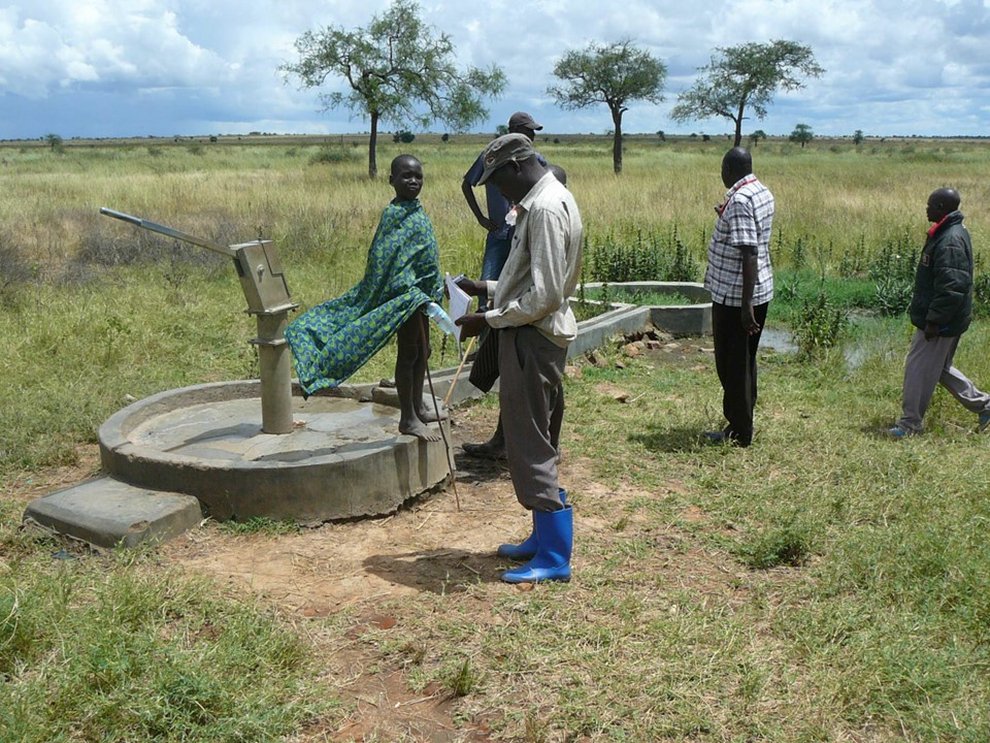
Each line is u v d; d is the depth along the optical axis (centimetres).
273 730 279
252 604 351
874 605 365
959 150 7519
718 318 556
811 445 576
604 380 749
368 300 448
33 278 1056
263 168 3753
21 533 416
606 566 399
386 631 342
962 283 567
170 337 820
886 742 282
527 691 305
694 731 285
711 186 2309
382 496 452
